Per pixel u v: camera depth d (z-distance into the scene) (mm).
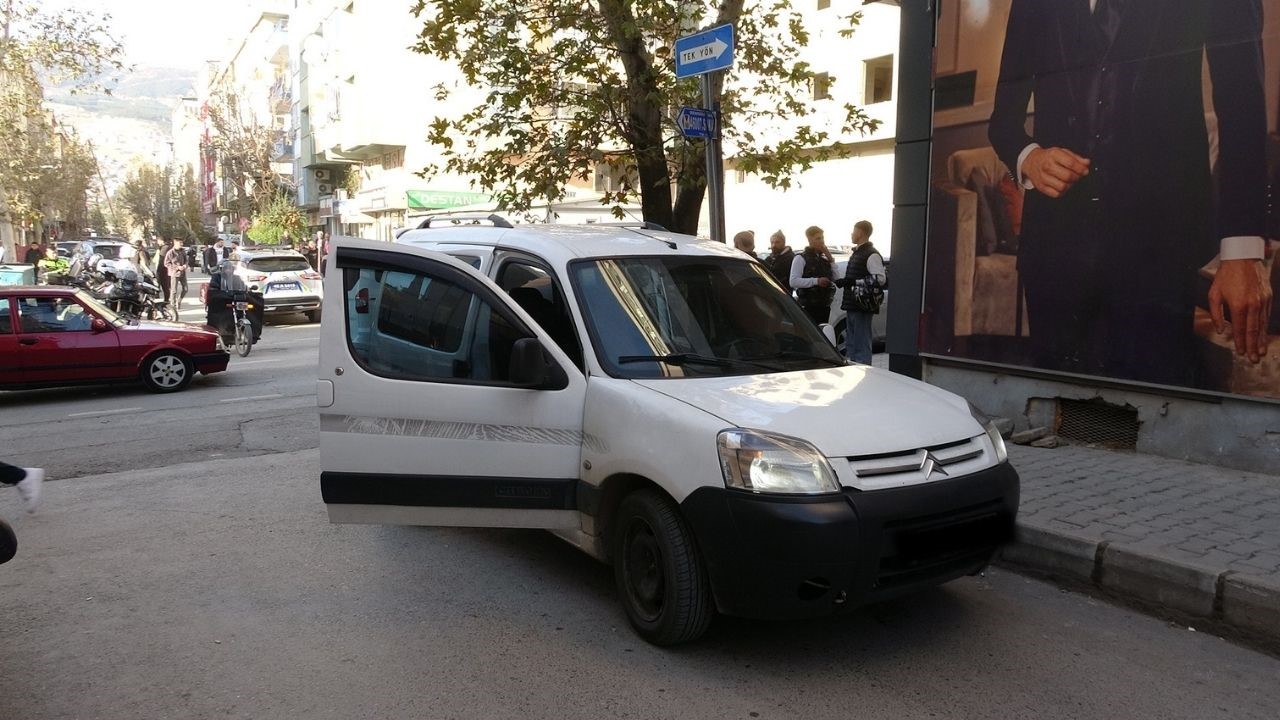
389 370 4668
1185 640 4223
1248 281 5898
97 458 8148
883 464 3785
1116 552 4652
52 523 6184
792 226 29062
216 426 9539
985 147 7402
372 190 42375
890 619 4453
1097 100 6598
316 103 49406
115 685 3832
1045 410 7312
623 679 3844
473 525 4609
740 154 9758
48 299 11555
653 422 3975
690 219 9859
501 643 4211
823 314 10648
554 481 4410
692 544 3900
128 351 11727
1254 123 5789
